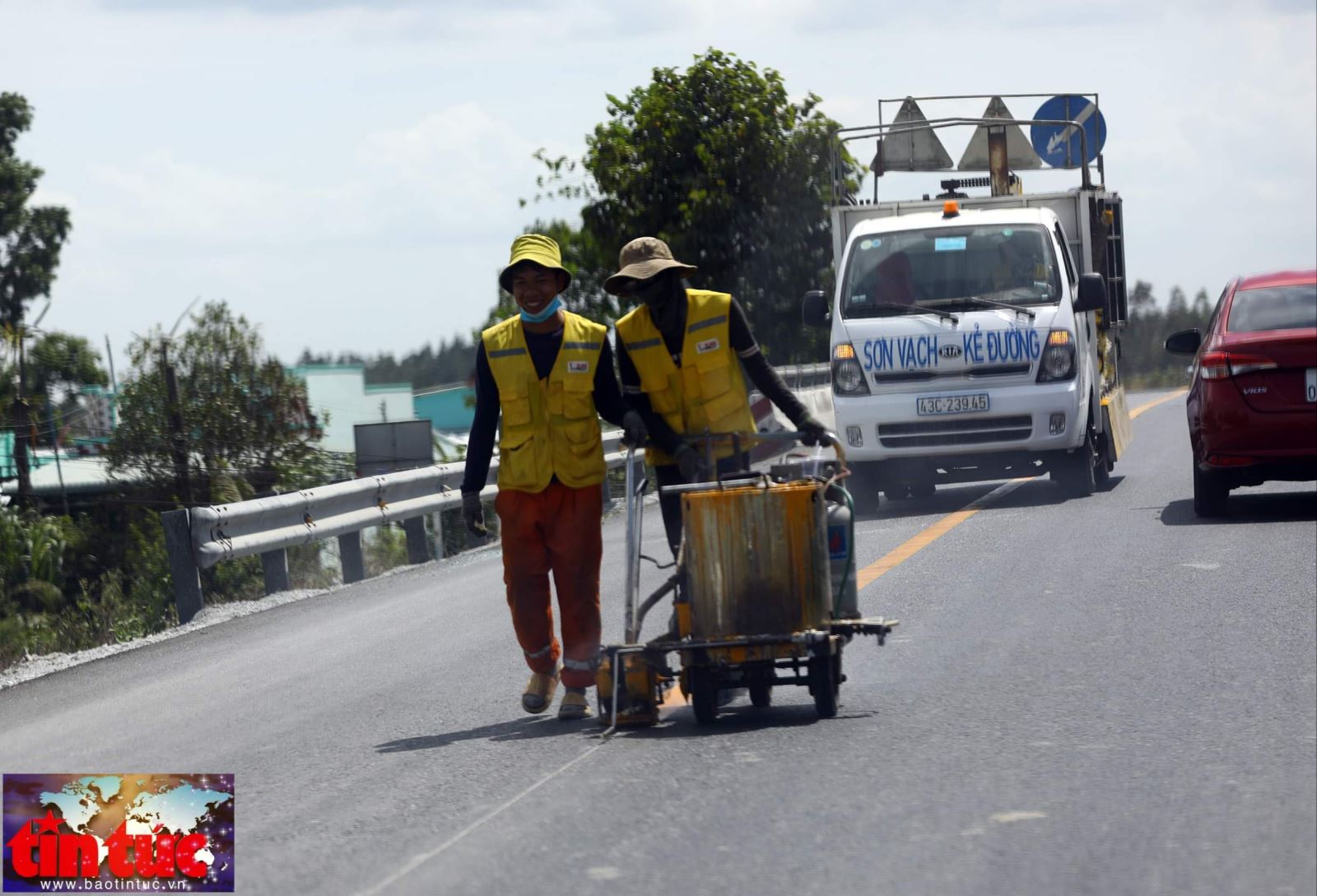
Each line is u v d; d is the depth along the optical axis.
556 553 14.68
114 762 14.17
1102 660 15.30
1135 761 11.53
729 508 13.47
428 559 33.09
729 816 10.71
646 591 22.62
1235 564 20.64
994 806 10.57
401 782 12.46
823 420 49.97
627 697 13.84
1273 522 24.58
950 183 34.66
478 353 14.84
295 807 11.90
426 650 19.52
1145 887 8.91
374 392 140.12
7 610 40.25
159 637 24.11
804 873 9.42
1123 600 18.56
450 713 15.42
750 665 13.34
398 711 15.68
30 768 14.22
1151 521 25.86
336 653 20.02
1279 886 8.84
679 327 14.70
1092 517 27.05
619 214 56.53
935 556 23.39
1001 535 25.38
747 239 56.09
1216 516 25.91
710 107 56.16
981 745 12.23
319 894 9.66
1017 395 29.67
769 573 13.46
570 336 14.62
